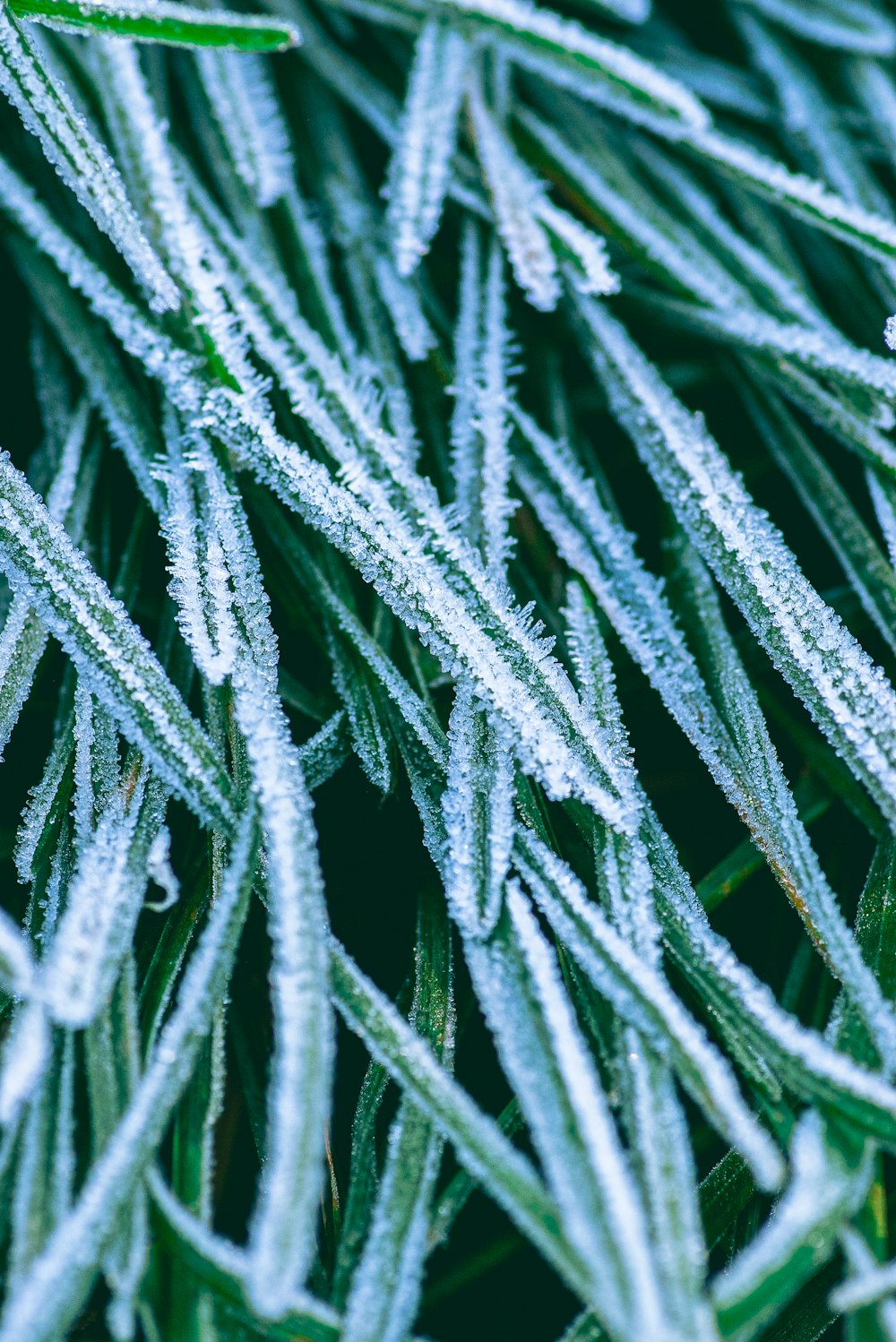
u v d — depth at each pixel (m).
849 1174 0.22
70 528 0.25
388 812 0.25
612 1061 0.23
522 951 0.23
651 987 0.23
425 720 0.24
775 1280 0.22
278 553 0.25
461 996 0.24
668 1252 0.22
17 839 0.24
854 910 0.25
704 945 0.23
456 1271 0.24
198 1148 0.23
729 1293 0.22
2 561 0.24
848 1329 0.22
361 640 0.25
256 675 0.24
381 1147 0.24
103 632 0.24
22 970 0.22
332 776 0.25
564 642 0.25
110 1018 0.23
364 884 0.25
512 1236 0.24
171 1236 0.22
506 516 0.25
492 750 0.24
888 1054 0.23
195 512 0.25
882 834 0.24
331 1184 0.24
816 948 0.24
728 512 0.25
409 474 0.25
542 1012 0.23
